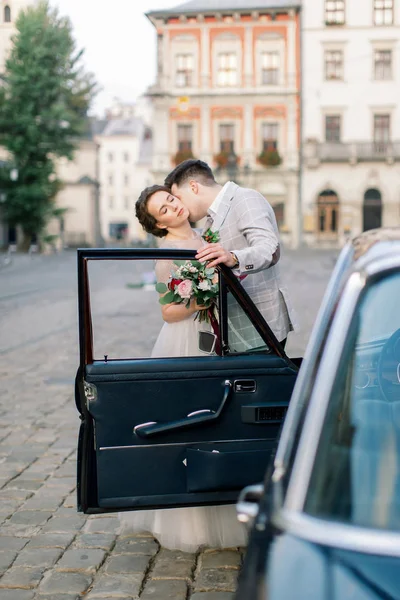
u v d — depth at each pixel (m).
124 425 2.77
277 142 47.41
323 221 47.75
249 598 1.27
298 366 3.09
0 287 21.11
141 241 80.50
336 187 47.03
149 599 2.98
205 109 47.41
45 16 46.78
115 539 3.63
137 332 10.05
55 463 4.98
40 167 47.41
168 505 2.79
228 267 2.95
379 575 1.23
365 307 1.58
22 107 46.44
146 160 92.25
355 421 1.51
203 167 3.36
